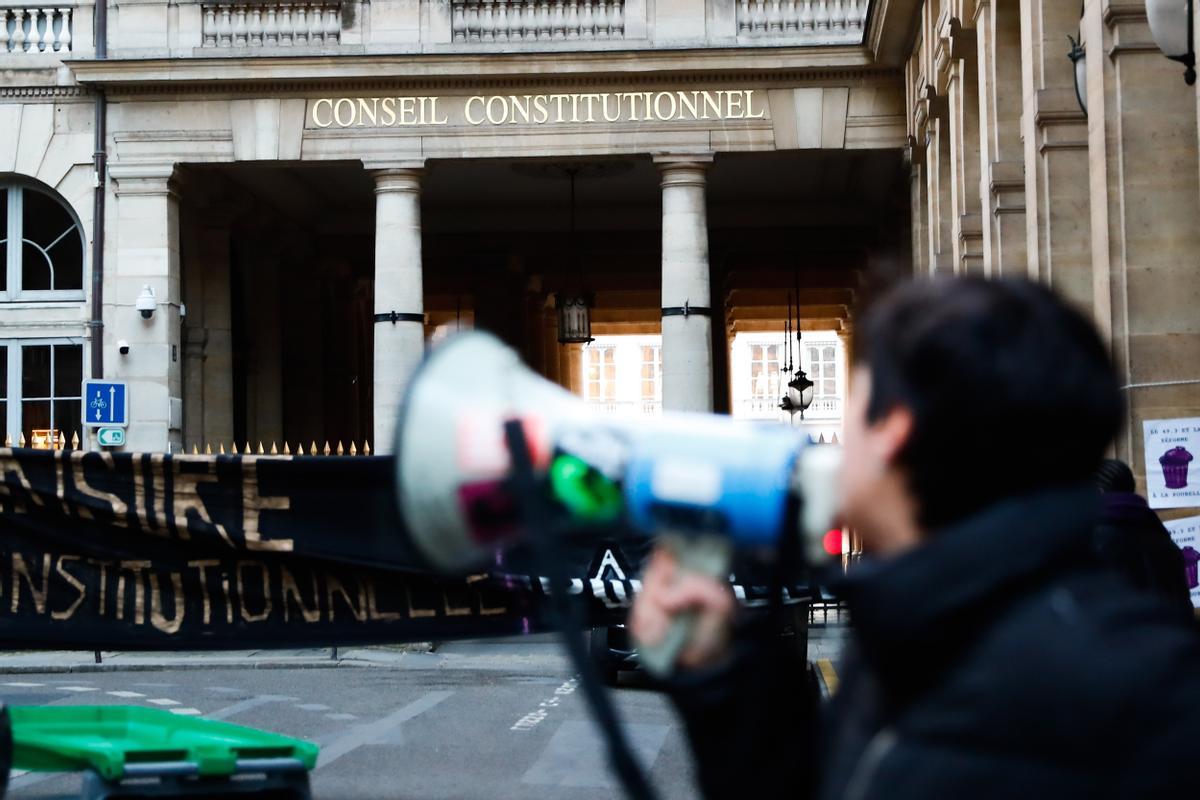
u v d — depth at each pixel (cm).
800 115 2616
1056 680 129
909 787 133
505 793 998
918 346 147
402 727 1343
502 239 3491
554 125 2633
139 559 984
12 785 1018
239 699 1582
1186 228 1244
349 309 3666
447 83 2634
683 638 169
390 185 2641
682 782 1038
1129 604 136
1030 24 1519
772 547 158
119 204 2631
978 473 146
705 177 2650
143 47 2636
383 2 2639
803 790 178
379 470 961
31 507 988
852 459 153
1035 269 1496
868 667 153
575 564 751
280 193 3147
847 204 3394
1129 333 1244
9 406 2691
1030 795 127
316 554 957
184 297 2930
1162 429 1103
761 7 2612
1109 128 1256
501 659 2155
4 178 2700
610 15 2623
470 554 155
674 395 2603
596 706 161
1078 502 144
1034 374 144
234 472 979
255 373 3259
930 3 2219
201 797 697
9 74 2644
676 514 158
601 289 3834
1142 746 125
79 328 2675
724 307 3544
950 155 2177
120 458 987
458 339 158
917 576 140
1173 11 1007
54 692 1653
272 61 2597
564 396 164
